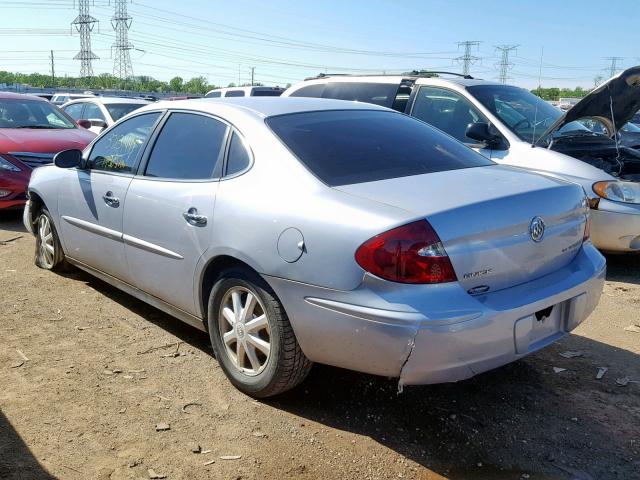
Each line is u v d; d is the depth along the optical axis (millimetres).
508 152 6109
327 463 2924
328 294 2924
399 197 2984
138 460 2891
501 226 2959
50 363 3842
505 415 3381
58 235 5328
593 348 4305
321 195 3090
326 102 4219
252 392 3430
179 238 3756
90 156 4855
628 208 5738
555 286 3162
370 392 3592
